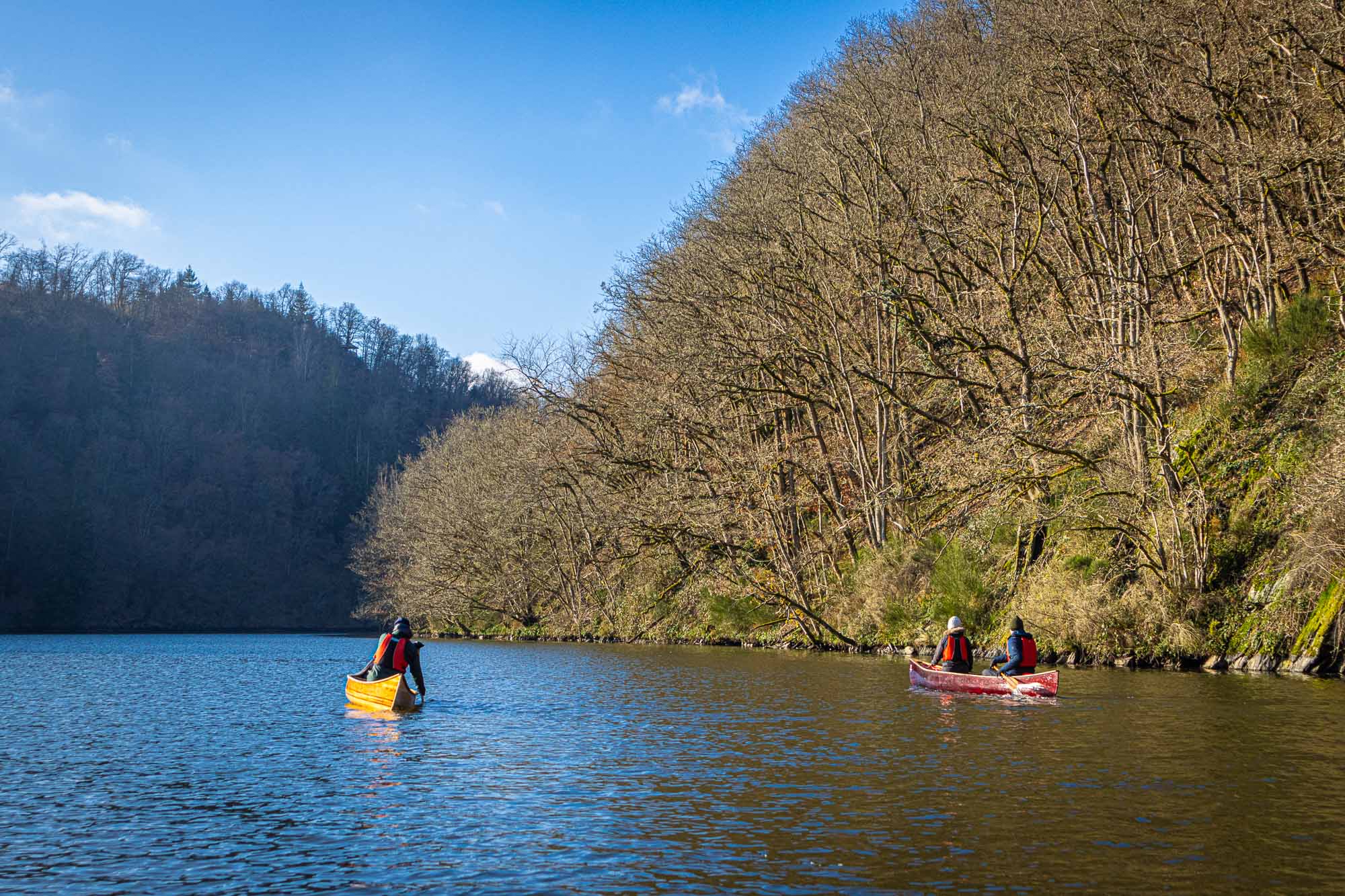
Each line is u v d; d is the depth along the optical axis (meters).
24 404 111.75
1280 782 9.70
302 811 9.02
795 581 33.53
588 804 9.12
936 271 29.28
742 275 33.94
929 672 19.27
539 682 22.09
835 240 31.84
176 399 129.00
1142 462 24.00
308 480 130.38
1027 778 10.02
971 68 31.73
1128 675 20.59
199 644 52.72
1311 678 19.41
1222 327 26.67
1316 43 23.06
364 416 149.00
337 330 176.38
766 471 34.91
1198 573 22.42
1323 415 22.36
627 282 39.19
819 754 11.62
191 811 9.04
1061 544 26.12
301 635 76.31
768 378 37.12
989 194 30.83
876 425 33.12
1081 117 27.06
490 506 51.53
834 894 6.50
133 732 14.39
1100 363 23.00
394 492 78.25
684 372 34.62
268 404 140.12
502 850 7.63
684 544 39.09
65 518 95.75
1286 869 6.88
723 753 11.81
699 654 32.94
